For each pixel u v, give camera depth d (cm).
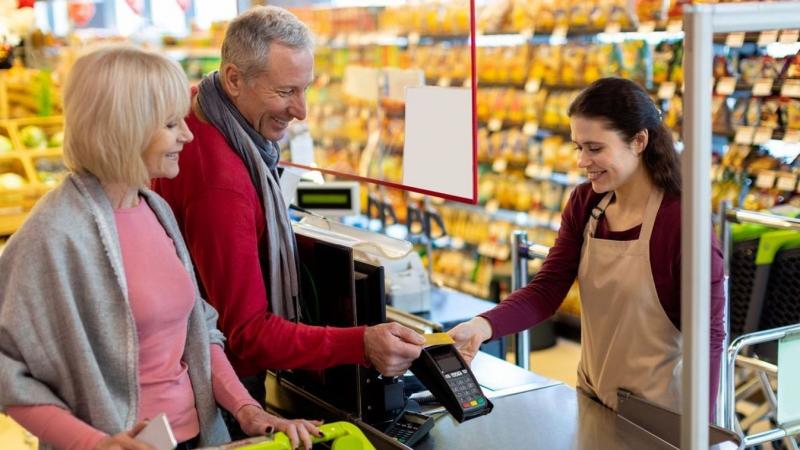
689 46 123
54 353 163
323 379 215
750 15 124
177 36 378
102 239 166
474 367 253
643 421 200
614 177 216
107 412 165
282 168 265
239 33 207
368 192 535
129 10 402
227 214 202
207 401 186
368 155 269
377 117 262
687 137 125
